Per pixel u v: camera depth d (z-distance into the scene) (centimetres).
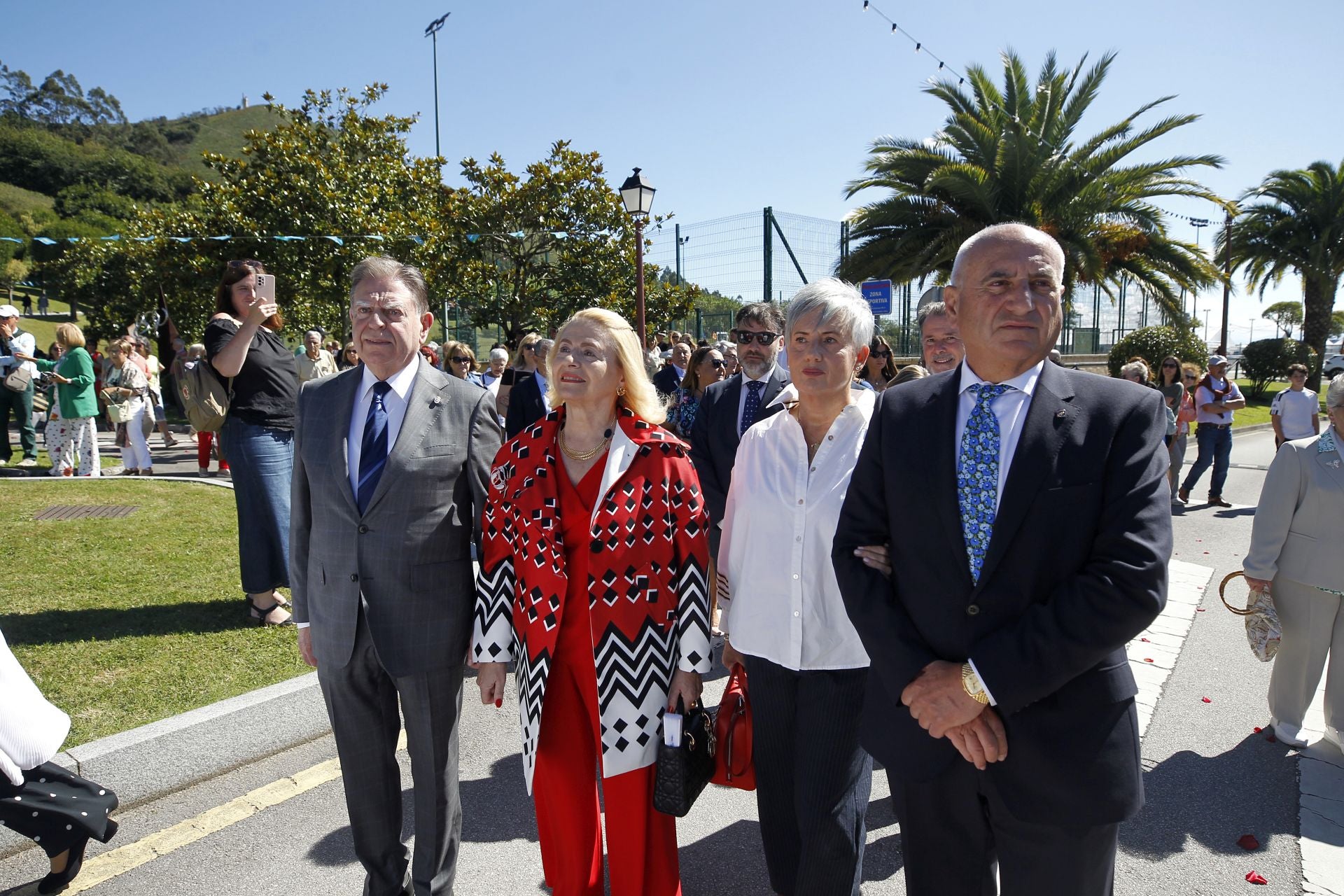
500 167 1903
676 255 1477
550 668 221
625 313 1817
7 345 1073
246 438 424
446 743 236
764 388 390
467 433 241
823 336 228
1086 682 166
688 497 234
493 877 266
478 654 235
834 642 225
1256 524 355
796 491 232
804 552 227
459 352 923
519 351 624
